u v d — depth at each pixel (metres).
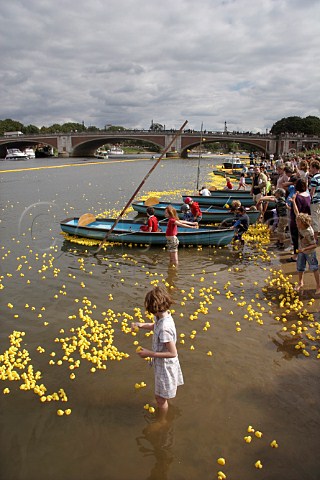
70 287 10.31
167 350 4.88
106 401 5.91
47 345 7.50
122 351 7.27
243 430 5.28
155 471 4.67
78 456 4.91
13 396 6.04
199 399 5.88
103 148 166.88
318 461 4.77
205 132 96.19
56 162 81.31
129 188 34.25
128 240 14.12
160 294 4.84
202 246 14.04
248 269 11.62
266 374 6.48
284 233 14.30
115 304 9.30
